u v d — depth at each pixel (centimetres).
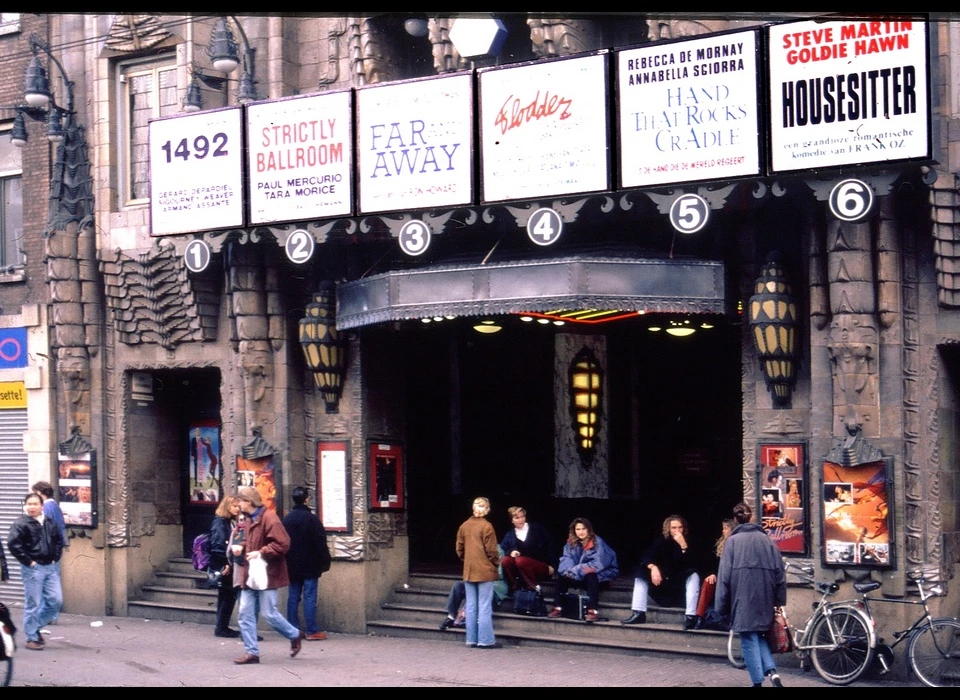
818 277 1434
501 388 1930
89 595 1980
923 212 1417
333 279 1756
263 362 1792
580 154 1480
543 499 1902
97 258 1956
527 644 1599
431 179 1572
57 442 2023
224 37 1714
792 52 1370
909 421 1409
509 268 1506
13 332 2075
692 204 1416
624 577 1744
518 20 1655
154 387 2025
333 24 1777
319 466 1784
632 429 1848
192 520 2042
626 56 1460
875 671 1372
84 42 1972
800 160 1364
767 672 1275
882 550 1387
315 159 1653
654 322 1792
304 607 1680
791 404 1470
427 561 1916
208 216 1734
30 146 2073
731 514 1775
